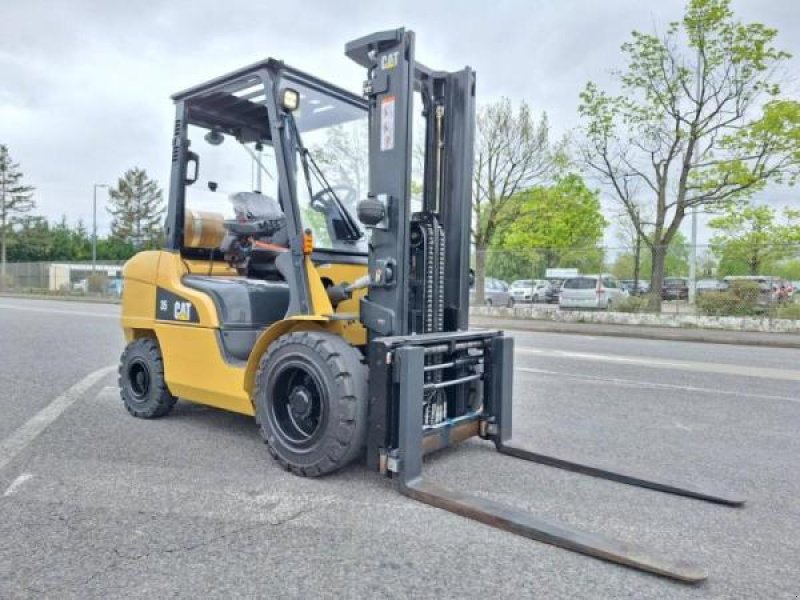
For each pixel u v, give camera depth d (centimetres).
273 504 340
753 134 1762
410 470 360
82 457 421
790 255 1666
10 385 682
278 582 255
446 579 261
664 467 427
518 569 272
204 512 327
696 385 760
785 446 486
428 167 449
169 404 524
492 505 330
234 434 485
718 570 277
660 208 1923
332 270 446
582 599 248
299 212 416
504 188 2569
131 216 7294
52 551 280
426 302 416
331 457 368
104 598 241
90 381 707
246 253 503
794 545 305
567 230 2606
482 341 443
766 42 1702
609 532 317
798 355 1164
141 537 296
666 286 1827
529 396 674
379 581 258
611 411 602
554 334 1585
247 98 488
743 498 361
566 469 416
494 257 2208
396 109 382
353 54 405
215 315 456
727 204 1862
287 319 395
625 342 1372
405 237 387
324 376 370
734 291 1692
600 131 1977
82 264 4078
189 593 245
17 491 355
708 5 1717
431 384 392
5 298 3183
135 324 535
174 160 512
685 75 1811
